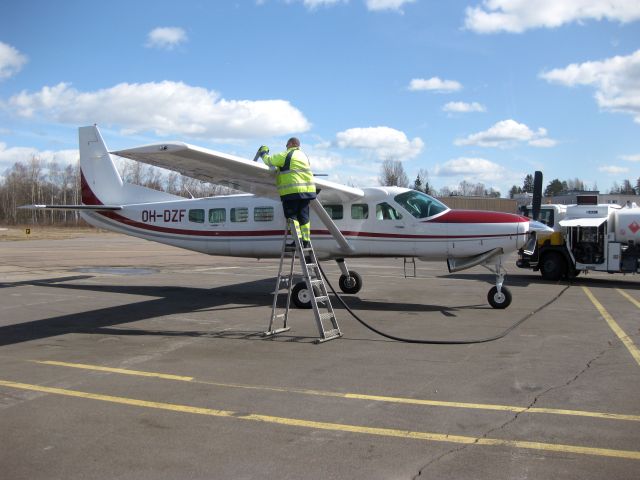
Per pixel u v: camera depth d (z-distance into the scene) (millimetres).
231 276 15383
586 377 5359
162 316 9000
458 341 7016
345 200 10516
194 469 3389
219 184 9594
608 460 3479
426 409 4449
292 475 3303
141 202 12898
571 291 12586
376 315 9109
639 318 8805
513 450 3637
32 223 86562
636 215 13875
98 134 13289
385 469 3371
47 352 6512
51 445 3762
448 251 9883
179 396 4824
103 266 18578
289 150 7785
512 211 44031
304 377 5402
